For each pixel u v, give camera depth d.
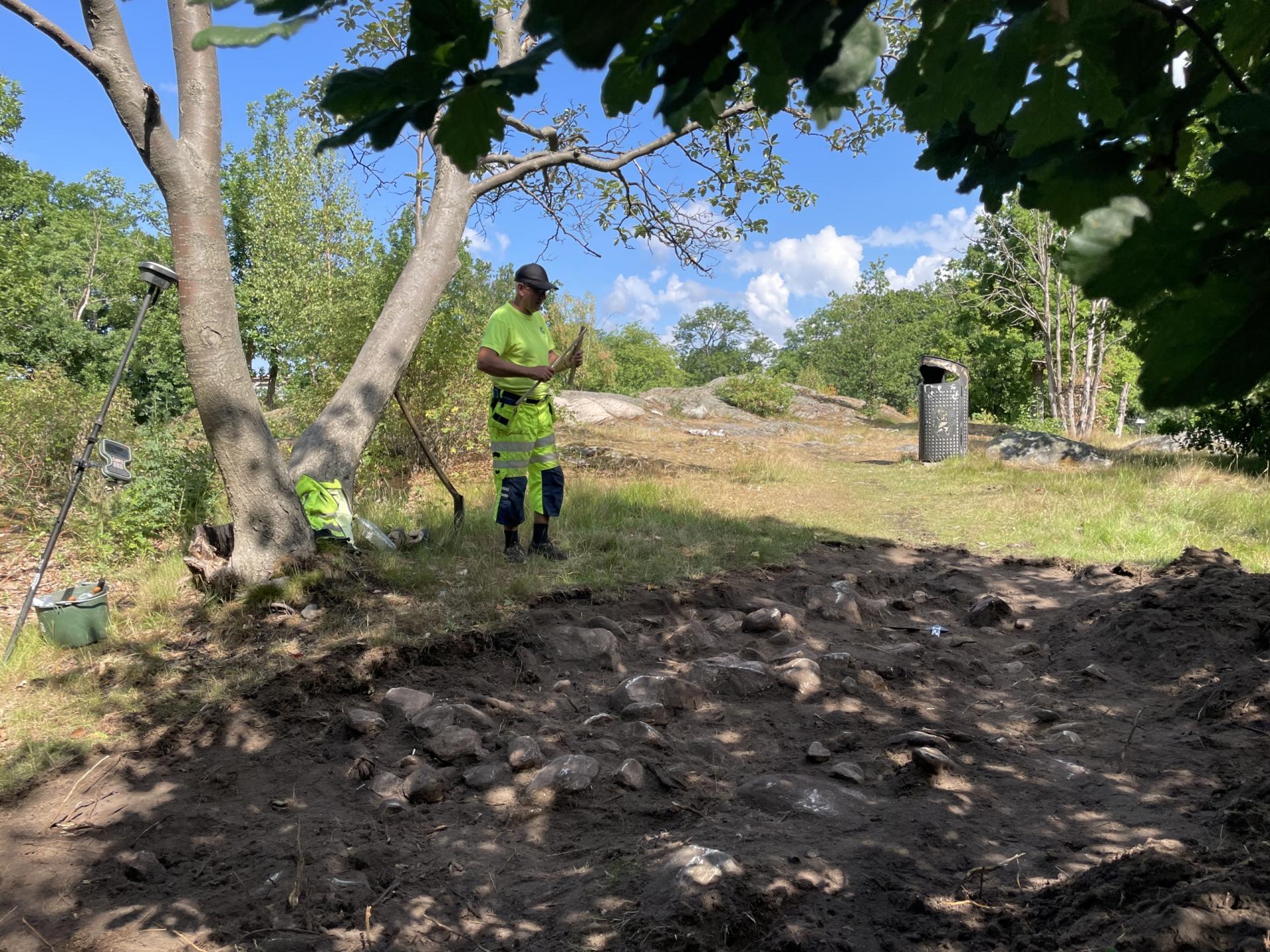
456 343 11.61
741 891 2.66
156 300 5.59
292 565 5.75
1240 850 2.49
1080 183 1.01
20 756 3.87
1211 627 5.05
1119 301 0.72
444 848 3.18
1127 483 11.26
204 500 7.59
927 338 65.44
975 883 2.77
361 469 10.62
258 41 0.80
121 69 5.50
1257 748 3.75
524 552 6.58
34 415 9.12
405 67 0.91
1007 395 32.09
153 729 4.09
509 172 8.11
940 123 1.09
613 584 6.02
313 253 27.94
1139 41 0.98
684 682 4.48
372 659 4.62
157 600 5.65
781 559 7.21
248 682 4.49
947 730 4.14
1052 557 7.90
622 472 12.68
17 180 35.84
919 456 15.85
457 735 3.85
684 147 9.77
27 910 2.85
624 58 0.94
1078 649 5.39
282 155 30.53
